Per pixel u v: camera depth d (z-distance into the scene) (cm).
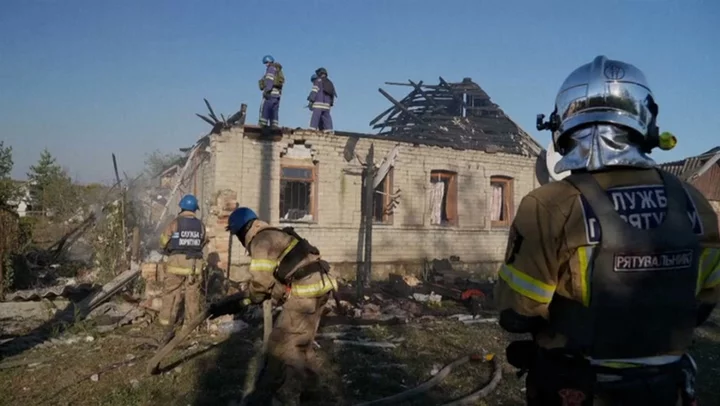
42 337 702
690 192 183
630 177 178
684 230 171
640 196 174
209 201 1157
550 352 178
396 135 1883
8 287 859
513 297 179
